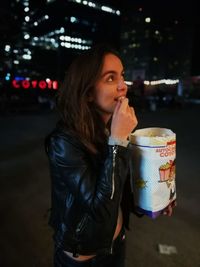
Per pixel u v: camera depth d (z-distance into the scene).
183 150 8.35
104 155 1.23
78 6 86.38
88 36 86.38
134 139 1.29
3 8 26.78
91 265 1.36
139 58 90.81
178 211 4.16
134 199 1.35
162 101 26.48
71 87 1.21
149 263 2.95
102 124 1.27
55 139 1.21
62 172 1.19
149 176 1.26
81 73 1.19
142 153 1.26
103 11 91.25
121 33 98.06
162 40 82.06
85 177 1.15
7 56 29.00
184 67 66.56
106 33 90.38
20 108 20.95
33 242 3.31
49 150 1.23
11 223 3.74
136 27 95.12
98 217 1.15
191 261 2.99
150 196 1.27
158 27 84.75
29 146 8.45
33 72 41.16
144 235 3.50
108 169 1.13
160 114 19.86
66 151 1.17
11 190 4.90
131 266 2.89
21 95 23.38
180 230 3.63
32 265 2.91
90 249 1.27
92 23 88.44
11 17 28.34
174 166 1.33
